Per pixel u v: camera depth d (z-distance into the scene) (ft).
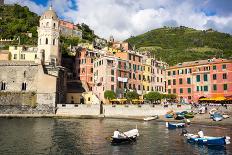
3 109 277.44
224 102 277.23
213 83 310.65
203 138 131.64
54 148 120.57
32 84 292.81
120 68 329.31
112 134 159.94
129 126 200.03
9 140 136.46
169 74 358.64
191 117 238.07
